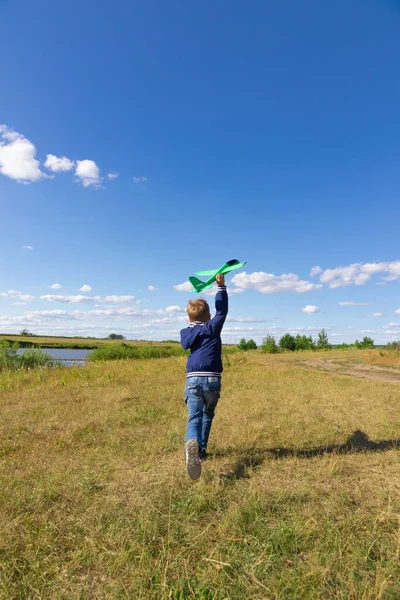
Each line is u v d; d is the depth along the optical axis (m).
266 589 2.08
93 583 2.19
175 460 4.10
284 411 6.36
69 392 8.86
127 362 18.09
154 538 2.57
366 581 2.13
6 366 15.00
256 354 26.92
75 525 2.74
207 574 2.21
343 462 3.99
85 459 4.16
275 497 3.16
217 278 4.07
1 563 2.28
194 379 3.80
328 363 17.97
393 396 7.84
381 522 2.73
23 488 3.35
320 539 2.52
